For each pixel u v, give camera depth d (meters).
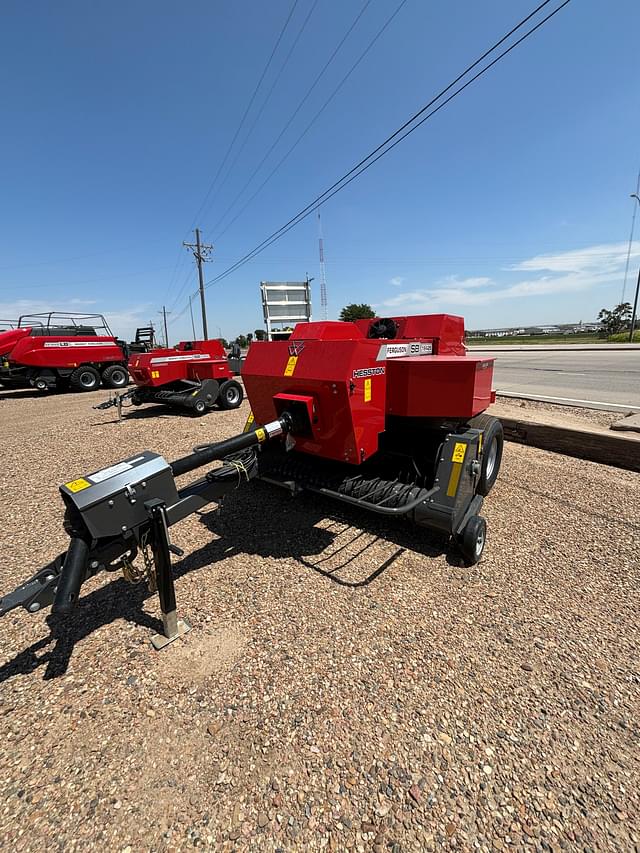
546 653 2.12
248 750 1.66
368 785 1.53
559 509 3.71
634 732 1.72
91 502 1.84
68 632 2.31
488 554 3.02
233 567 2.91
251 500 3.97
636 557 2.96
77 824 1.42
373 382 2.81
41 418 8.76
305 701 1.87
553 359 18.38
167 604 2.16
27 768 1.60
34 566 2.97
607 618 2.37
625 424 5.53
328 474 3.10
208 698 1.89
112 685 1.97
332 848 1.34
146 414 8.78
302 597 2.58
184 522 3.57
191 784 1.54
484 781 1.54
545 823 1.41
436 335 3.95
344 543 3.19
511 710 1.82
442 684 1.95
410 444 3.39
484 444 3.30
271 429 2.74
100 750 1.67
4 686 1.97
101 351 13.93
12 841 1.37
